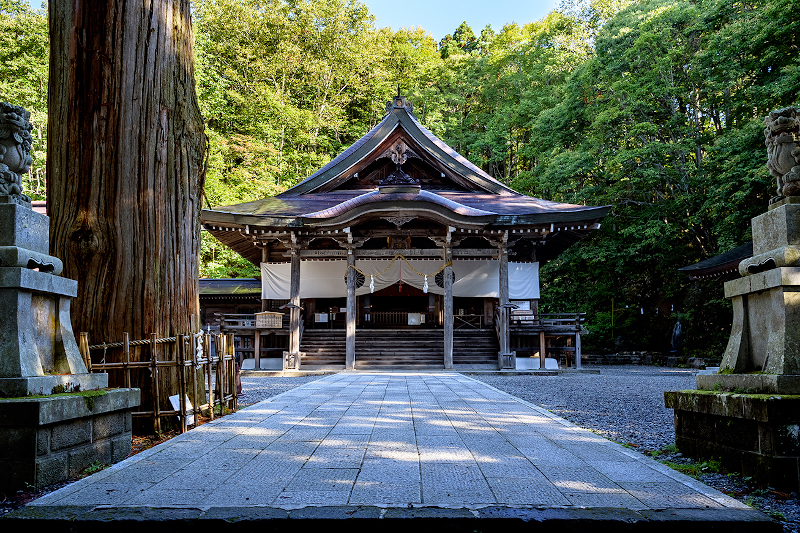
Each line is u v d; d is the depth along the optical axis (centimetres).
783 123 423
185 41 709
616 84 2705
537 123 3381
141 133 639
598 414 786
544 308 3381
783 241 406
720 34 2109
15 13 2848
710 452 436
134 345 620
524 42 4631
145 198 637
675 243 2930
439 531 287
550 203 2189
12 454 364
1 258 402
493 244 1972
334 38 4234
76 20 628
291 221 1908
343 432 552
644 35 2595
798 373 374
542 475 378
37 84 2725
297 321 1916
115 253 618
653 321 3053
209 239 3297
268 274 2186
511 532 287
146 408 617
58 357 447
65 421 399
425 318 2327
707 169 2509
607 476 377
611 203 2916
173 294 662
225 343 795
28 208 441
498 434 541
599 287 3148
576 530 286
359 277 2141
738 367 436
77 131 622
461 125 4494
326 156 4000
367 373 1666
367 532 286
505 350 1859
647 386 1306
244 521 287
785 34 1911
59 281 447
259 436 529
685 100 2747
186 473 384
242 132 3731
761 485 365
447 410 727
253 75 4081
